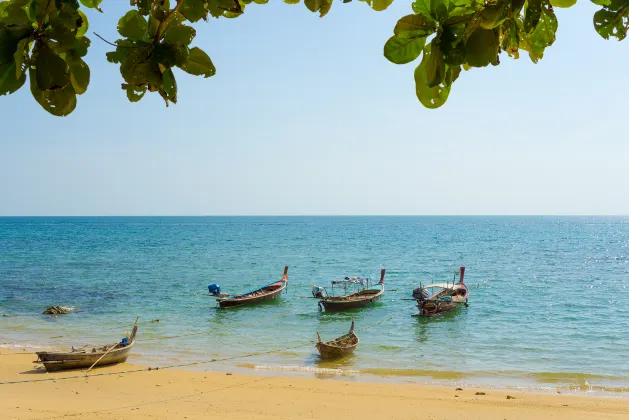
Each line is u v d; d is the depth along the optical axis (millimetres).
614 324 35938
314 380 23406
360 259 83562
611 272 66062
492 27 1603
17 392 20453
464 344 30469
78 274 63000
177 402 19812
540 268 70812
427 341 31188
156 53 1554
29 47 1443
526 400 20578
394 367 25828
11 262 76250
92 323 36062
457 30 1626
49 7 1413
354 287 53875
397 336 32531
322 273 65750
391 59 1694
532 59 1849
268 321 37312
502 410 19344
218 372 24547
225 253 94188
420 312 39062
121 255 89188
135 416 17906
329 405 19859
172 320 37406
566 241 130875
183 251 98625
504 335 32750
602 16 1730
